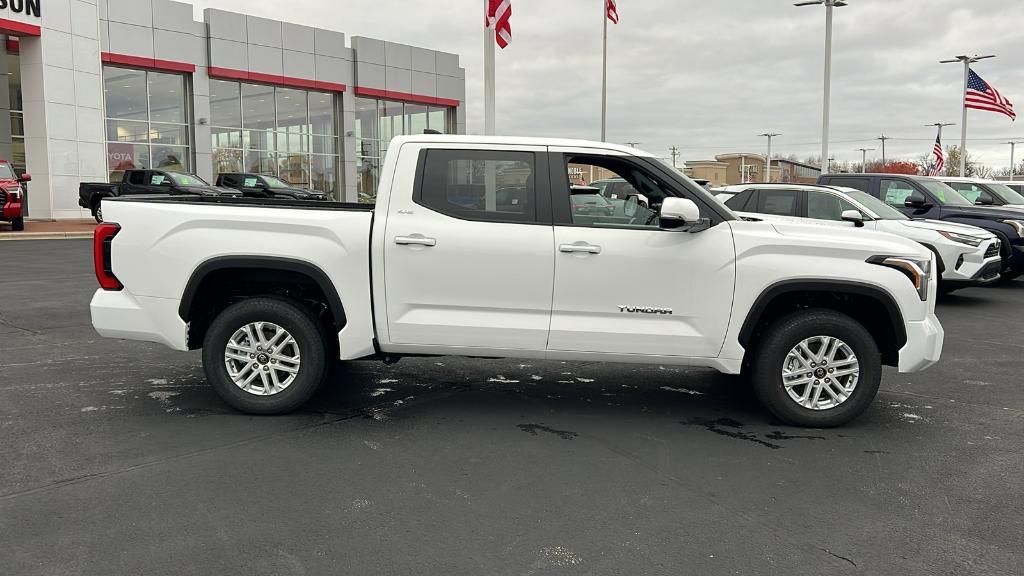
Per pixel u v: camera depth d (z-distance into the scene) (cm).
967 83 3406
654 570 314
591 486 405
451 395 587
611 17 2717
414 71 3984
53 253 1689
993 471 436
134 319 517
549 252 500
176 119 3203
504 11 1336
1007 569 319
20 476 404
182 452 446
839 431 510
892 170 8844
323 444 466
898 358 513
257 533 342
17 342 755
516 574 309
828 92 2641
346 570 310
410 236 502
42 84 2548
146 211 515
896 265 503
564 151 513
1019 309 1093
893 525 361
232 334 518
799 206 1087
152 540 333
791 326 505
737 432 504
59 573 303
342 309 509
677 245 500
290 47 3491
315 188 3734
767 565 320
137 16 2995
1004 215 1234
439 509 372
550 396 588
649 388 618
